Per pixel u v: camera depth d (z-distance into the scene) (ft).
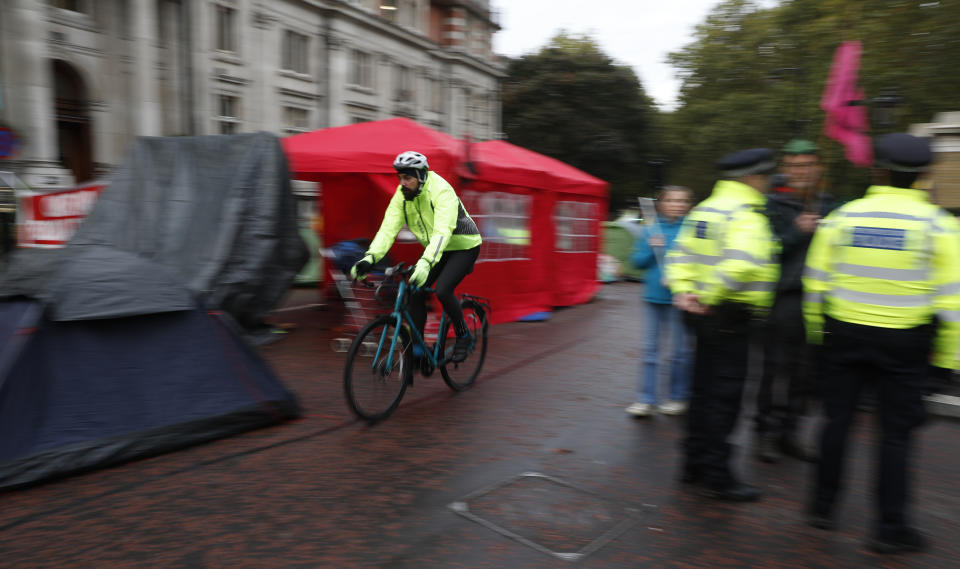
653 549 8.93
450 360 15.85
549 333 24.94
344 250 23.03
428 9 98.22
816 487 9.60
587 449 12.71
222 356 13.20
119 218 19.51
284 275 21.16
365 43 83.92
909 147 8.61
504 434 13.44
